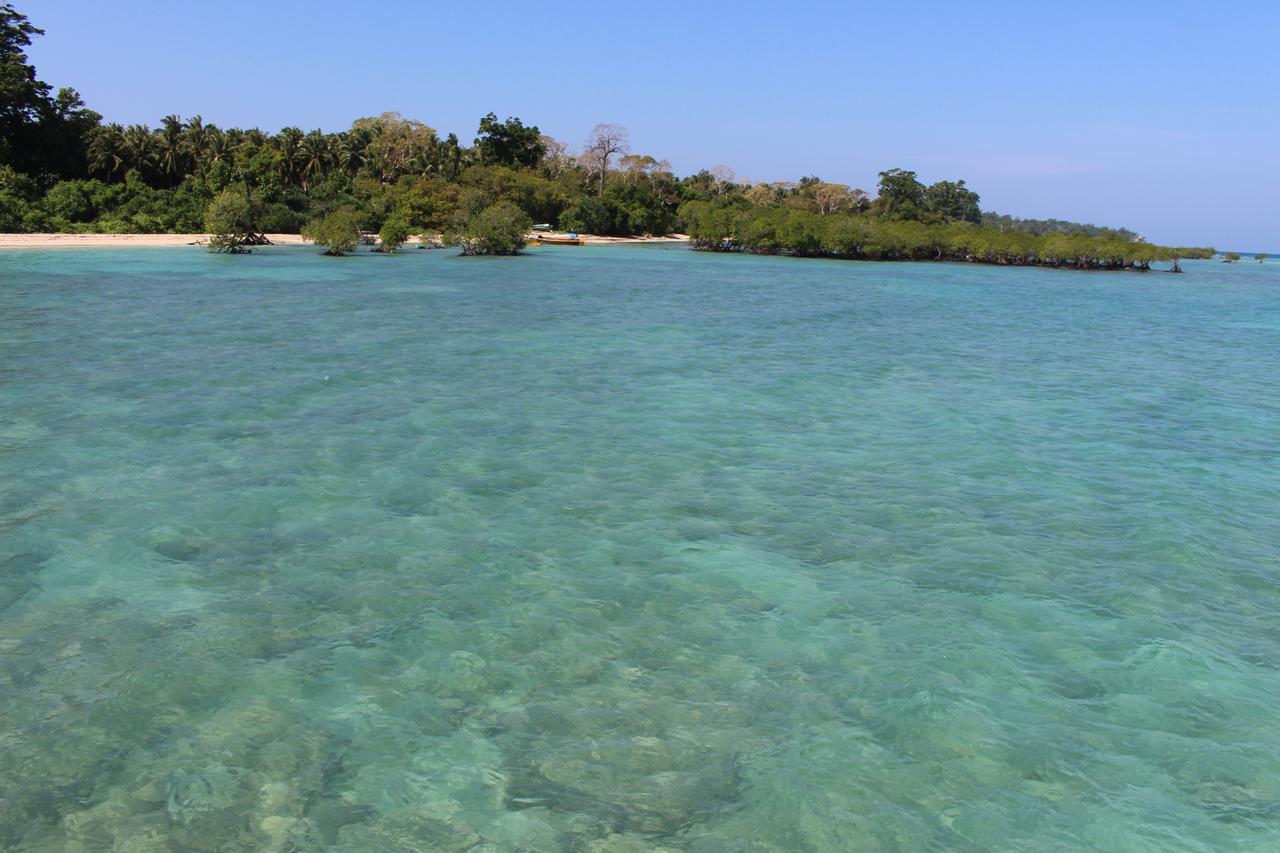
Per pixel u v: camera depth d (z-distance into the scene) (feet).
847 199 570.05
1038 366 90.07
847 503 43.24
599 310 129.39
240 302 124.26
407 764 22.09
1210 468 51.57
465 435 54.34
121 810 20.11
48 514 38.58
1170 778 22.27
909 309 150.20
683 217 416.87
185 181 311.88
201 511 39.47
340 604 30.81
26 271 164.96
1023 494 45.47
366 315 113.70
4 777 21.15
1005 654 28.40
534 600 31.53
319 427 55.06
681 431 57.06
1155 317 153.48
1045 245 362.94
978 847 19.60
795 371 81.30
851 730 23.95
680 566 34.86
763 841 19.53
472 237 268.00
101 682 25.41
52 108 306.35
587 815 20.30
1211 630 30.50
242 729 23.36
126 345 83.46
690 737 23.49
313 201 324.80
